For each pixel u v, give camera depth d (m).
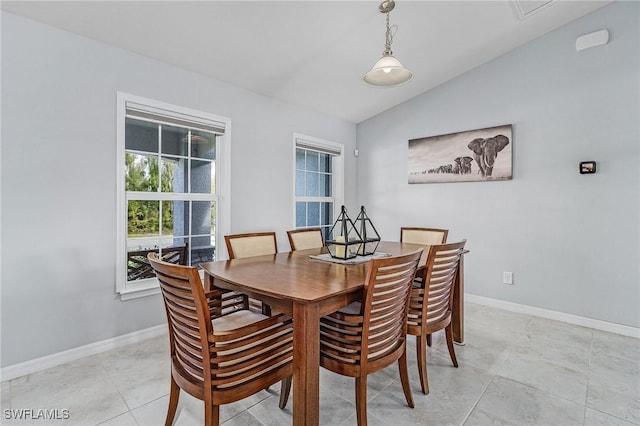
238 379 1.34
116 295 2.49
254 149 3.46
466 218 3.77
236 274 1.82
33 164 2.11
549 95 3.20
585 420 1.68
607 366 2.24
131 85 2.54
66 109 2.23
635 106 2.78
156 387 1.95
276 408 1.78
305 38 2.73
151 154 2.77
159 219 2.82
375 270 1.47
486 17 2.83
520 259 3.39
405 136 4.30
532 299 3.33
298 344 1.38
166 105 2.74
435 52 3.29
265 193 3.57
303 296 1.39
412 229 3.32
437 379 2.08
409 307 1.92
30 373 2.10
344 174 4.67
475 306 3.60
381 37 2.87
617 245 2.88
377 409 1.77
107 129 2.42
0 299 2.01
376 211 4.64
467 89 3.73
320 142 4.27
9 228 2.03
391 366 2.28
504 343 2.63
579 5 2.85
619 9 2.83
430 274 1.91
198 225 3.09
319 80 3.46
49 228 2.18
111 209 2.45
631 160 2.80
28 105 2.08
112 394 1.88
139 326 2.62
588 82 2.99
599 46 2.93
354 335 1.54
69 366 2.20
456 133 3.82
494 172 3.54
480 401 1.84
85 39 2.31
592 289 2.99
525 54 3.33
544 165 3.24
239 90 3.31
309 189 4.34
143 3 2.10
